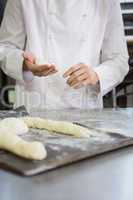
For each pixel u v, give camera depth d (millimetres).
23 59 1148
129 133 781
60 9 1215
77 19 1221
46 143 667
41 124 794
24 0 1243
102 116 1008
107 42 1292
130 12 2123
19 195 458
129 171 547
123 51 1282
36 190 472
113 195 454
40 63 1132
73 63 1212
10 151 604
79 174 531
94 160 596
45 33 1224
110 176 524
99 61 1316
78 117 987
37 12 1232
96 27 1258
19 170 523
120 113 1067
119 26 1281
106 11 1257
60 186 485
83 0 1224
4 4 1550
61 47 1229
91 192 464
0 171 542
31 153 567
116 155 626
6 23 1316
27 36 1247
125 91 1823
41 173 529
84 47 1233
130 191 468
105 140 692
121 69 1248
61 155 589
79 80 1048
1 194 463
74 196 451
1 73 1547
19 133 738
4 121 780
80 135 720
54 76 1206
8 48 1264
